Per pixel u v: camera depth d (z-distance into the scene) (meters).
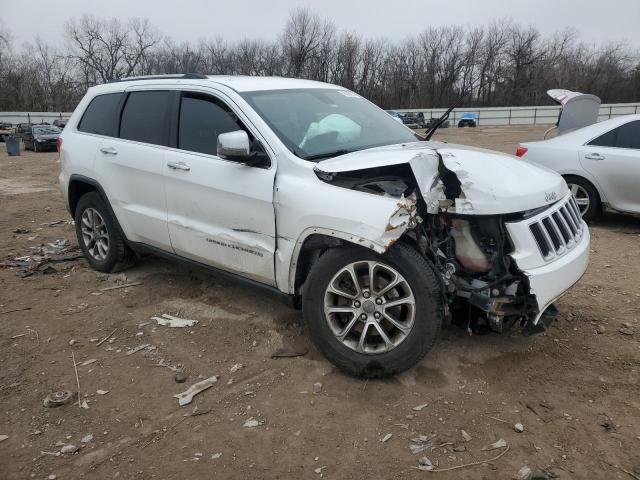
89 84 73.62
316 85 4.60
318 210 3.25
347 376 3.40
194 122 4.18
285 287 3.61
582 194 7.16
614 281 5.04
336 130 3.98
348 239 3.12
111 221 5.01
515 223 3.10
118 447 2.80
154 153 4.37
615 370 3.45
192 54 68.50
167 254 4.57
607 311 4.33
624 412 3.02
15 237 7.01
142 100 4.67
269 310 4.38
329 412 3.05
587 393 3.20
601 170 6.86
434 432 2.87
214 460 2.69
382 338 3.23
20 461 2.71
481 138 32.81
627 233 6.87
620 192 6.80
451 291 3.20
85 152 5.05
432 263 3.15
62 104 70.06
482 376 3.39
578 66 73.62
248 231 3.74
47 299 4.73
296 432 2.89
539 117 56.12
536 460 2.66
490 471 2.59
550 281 3.12
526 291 3.13
